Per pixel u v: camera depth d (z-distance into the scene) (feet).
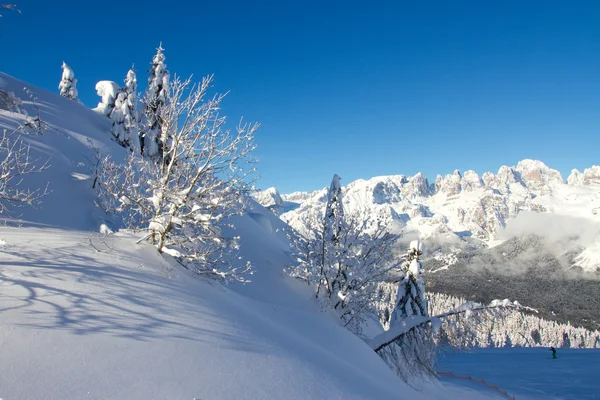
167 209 32.09
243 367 19.06
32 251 23.79
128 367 15.94
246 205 32.22
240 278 31.60
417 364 47.85
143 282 23.72
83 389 14.02
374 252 57.06
